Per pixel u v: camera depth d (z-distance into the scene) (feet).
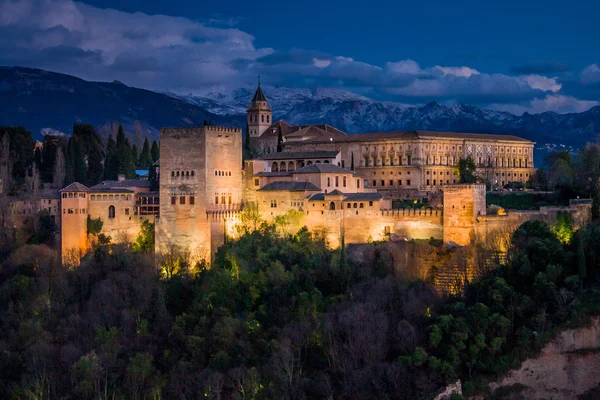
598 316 534.78
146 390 559.38
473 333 531.91
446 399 507.30
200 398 538.06
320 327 574.56
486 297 568.82
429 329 545.85
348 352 553.23
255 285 650.02
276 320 608.19
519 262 589.73
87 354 581.53
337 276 648.38
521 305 550.36
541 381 525.34
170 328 633.61
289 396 525.75
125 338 625.00
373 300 596.29
